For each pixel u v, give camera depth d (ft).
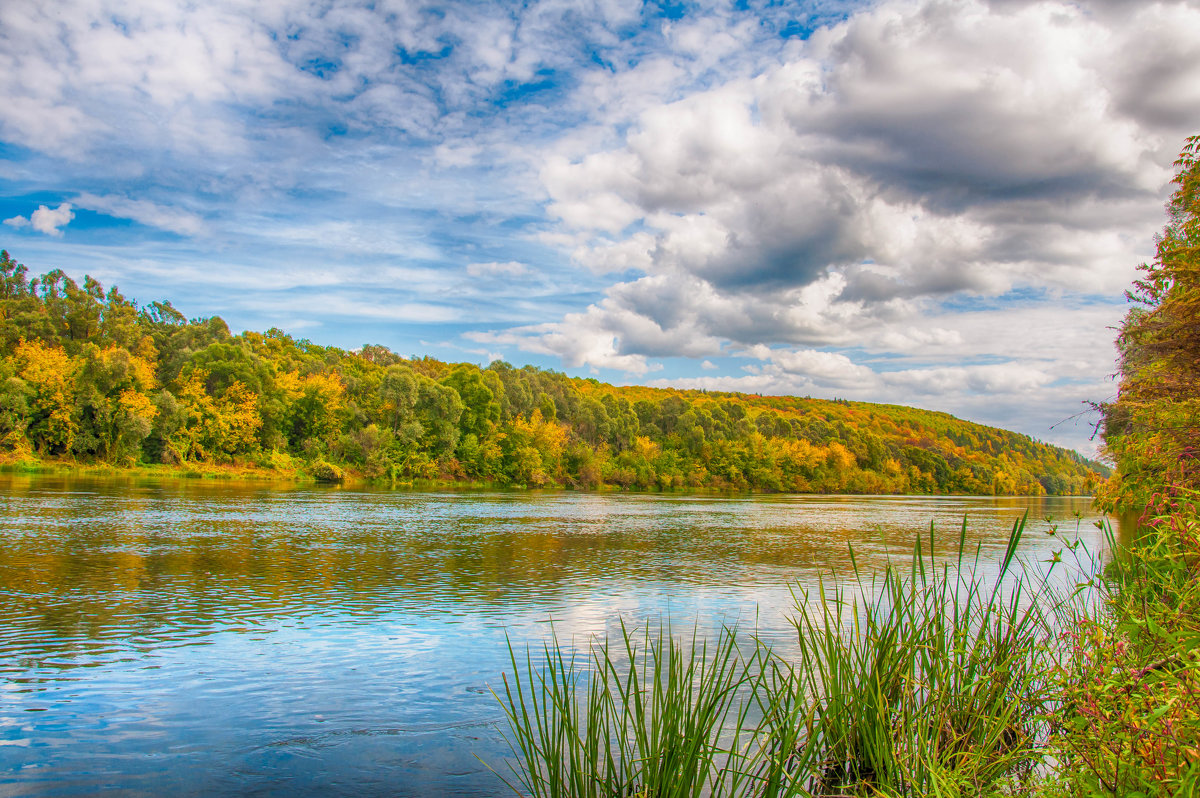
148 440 253.65
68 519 105.29
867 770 18.80
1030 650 19.26
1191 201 36.50
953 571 66.64
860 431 557.33
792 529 134.62
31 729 29.45
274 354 372.17
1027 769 17.99
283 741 28.37
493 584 65.21
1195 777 11.57
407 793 23.77
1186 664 13.50
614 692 32.50
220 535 95.20
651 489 371.76
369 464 279.69
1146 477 31.17
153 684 35.27
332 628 47.14
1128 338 39.06
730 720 27.84
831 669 19.63
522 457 326.65
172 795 23.81
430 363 517.96
